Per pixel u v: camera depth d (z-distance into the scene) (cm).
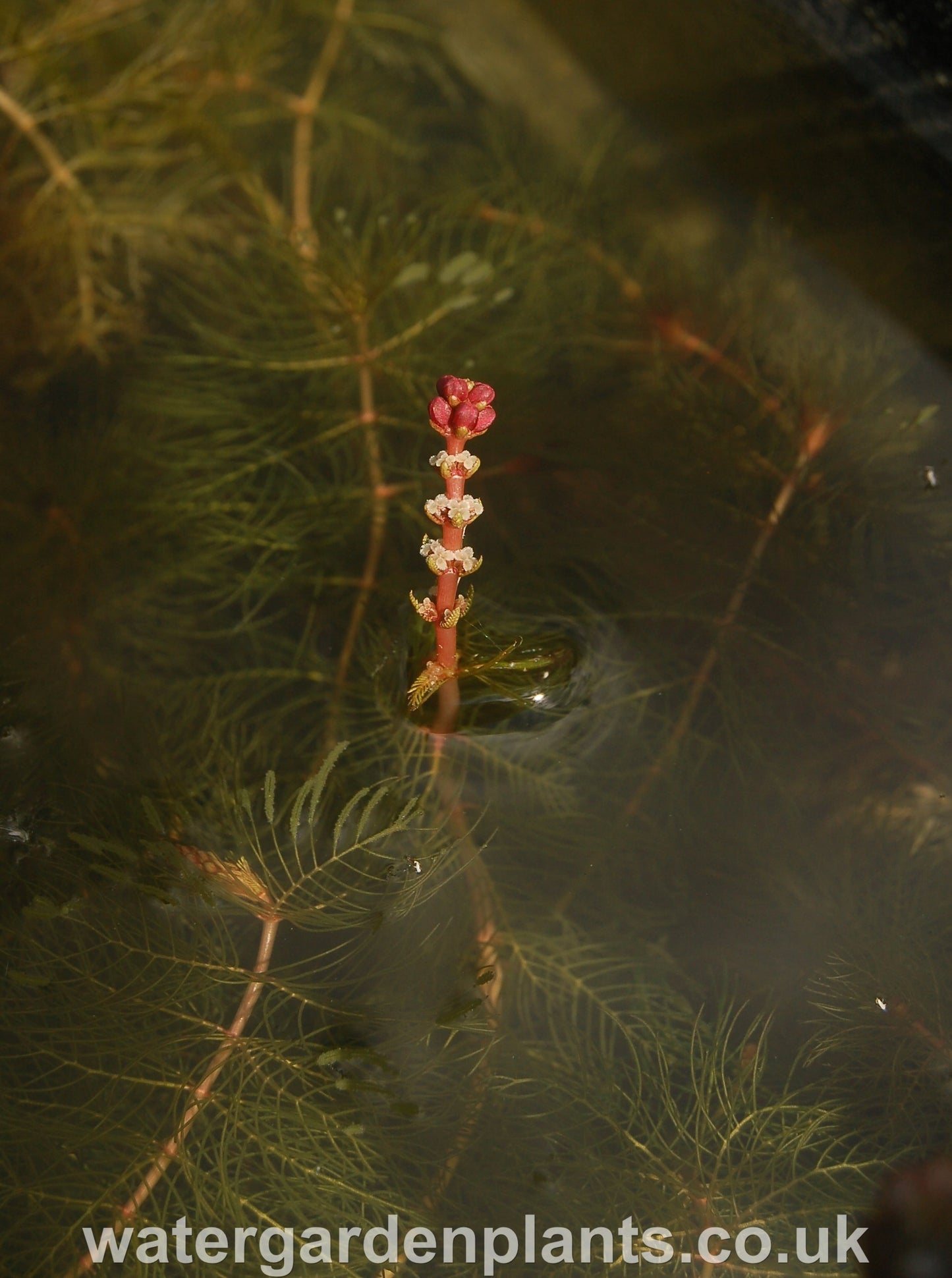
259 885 37
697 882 38
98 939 37
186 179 47
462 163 48
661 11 46
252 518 42
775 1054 37
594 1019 37
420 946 37
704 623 40
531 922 38
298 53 52
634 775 39
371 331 43
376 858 38
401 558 41
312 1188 36
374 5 52
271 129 49
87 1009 37
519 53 50
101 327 44
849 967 37
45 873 38
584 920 38
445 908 38
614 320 44
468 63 51
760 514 41
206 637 40
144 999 37
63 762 39
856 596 40
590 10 48
